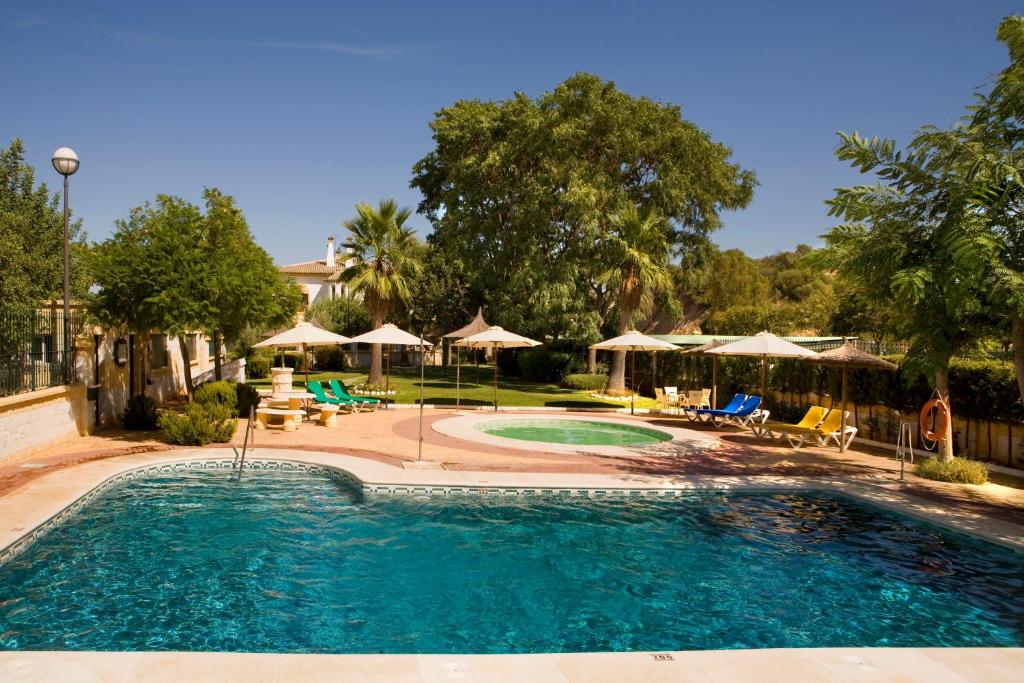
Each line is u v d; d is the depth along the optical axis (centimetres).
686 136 3338
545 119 3178
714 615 677
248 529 930
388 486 1113
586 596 724
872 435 1770
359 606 685
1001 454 1394
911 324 1175
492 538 917
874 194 1127
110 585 719
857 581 773
